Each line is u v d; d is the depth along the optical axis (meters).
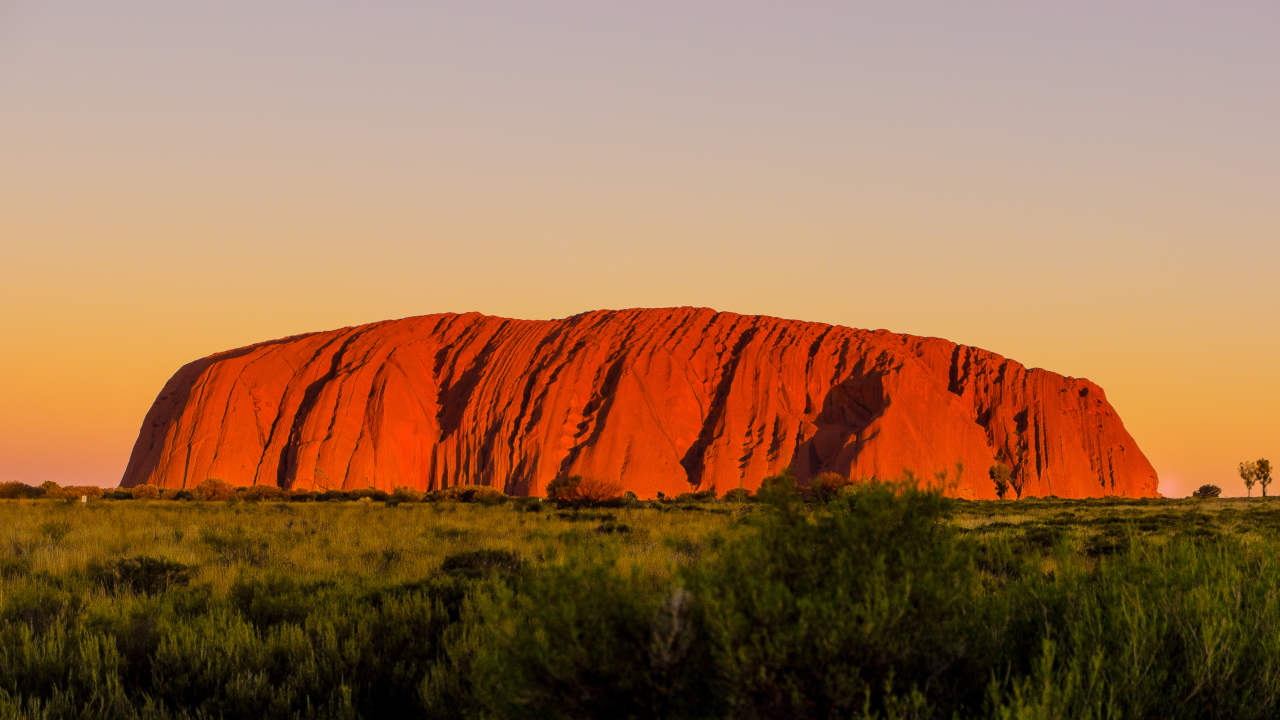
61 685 7.67
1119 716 4.46
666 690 4.25
